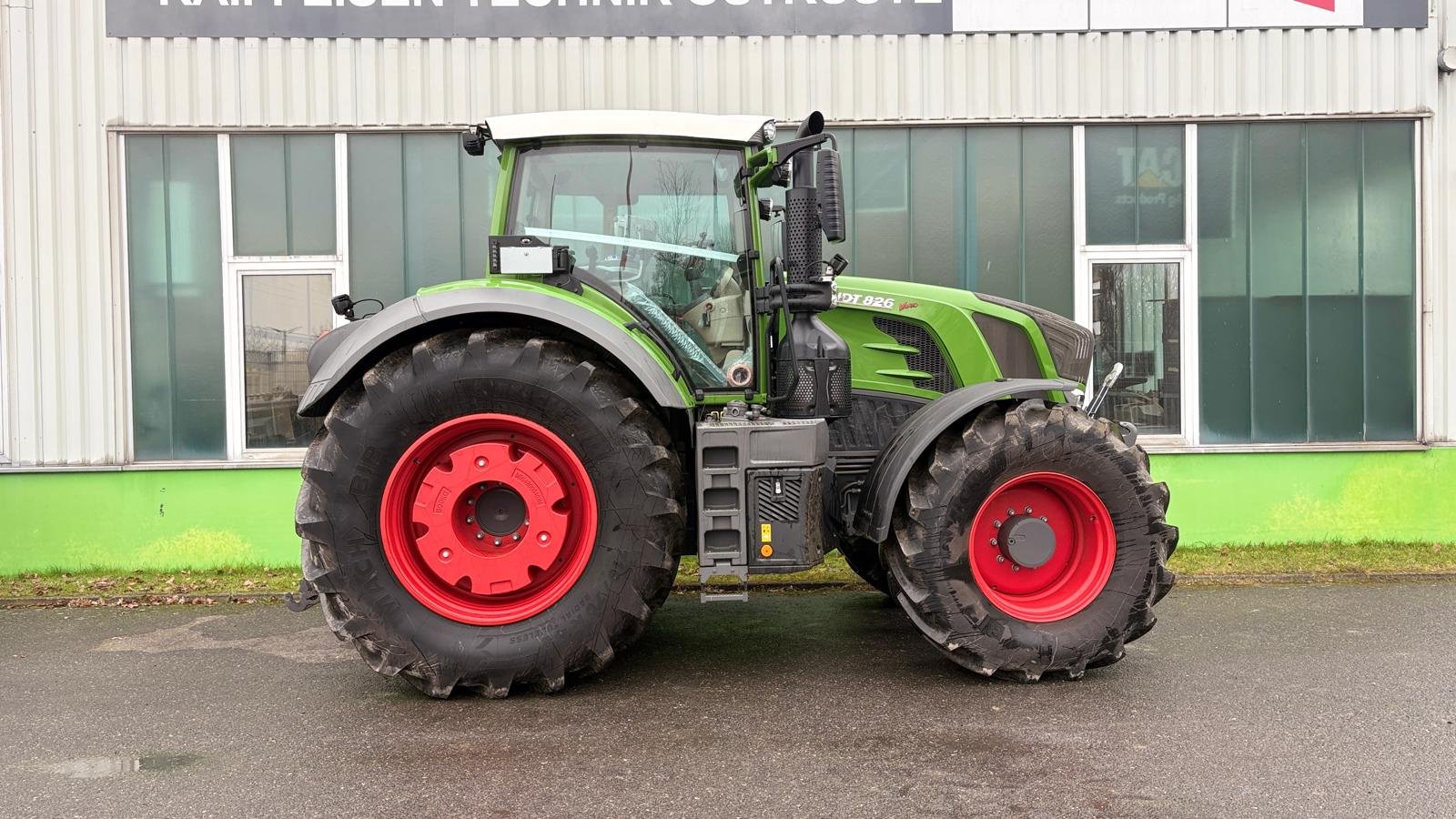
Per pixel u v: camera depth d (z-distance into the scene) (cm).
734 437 354
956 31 620
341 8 607
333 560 346
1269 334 635
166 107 604
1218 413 636
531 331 361
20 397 601
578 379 349
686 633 451
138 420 612
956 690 359
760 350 386
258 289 617
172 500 607
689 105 618
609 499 351
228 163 611
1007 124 625
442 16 610
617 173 385
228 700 358
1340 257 634
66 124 600
